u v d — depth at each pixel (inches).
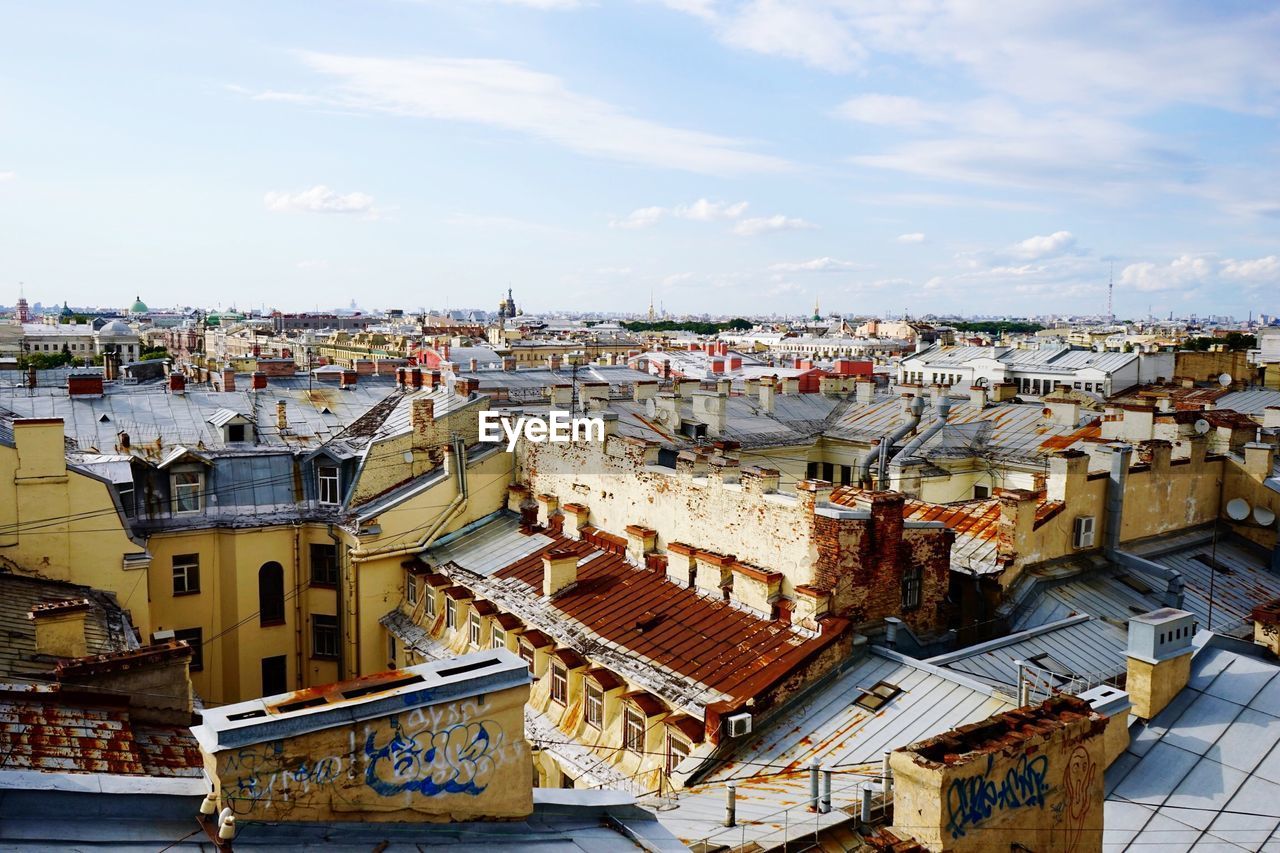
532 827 561.3
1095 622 1214.9
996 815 539.5
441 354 5748.0
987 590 1267.2
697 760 964.0
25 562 1350.9
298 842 464.8
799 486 1133.7
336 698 496.1
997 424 2329.0
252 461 1736.0
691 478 1321.4
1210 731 728.3
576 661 1197.7
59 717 764.0
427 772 512.4
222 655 1676.9
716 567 1227.9
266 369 2477.9
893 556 1141.1
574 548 1492.4
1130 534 1424.7
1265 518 1508.4
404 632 1572.3
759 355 7347.4
